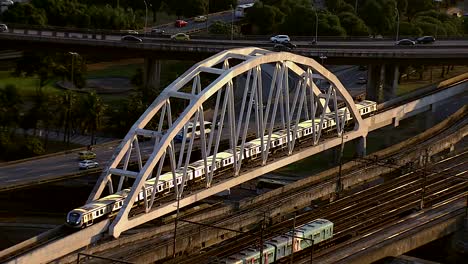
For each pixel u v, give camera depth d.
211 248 192.25
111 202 197.38
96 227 192.25
